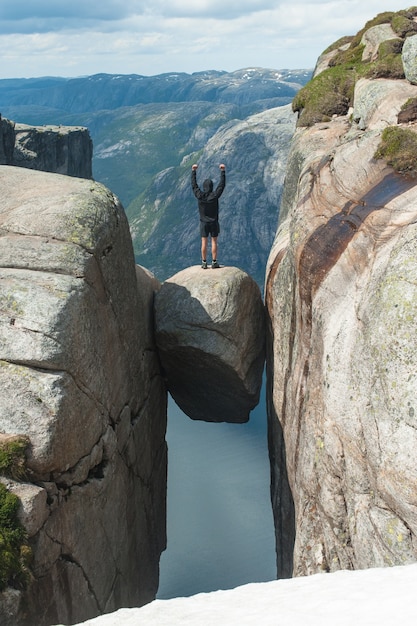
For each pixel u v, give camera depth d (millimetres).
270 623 6773
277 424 20094
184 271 22781
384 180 16109
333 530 12781
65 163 107250
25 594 10766
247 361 22156
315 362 14734
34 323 12750
